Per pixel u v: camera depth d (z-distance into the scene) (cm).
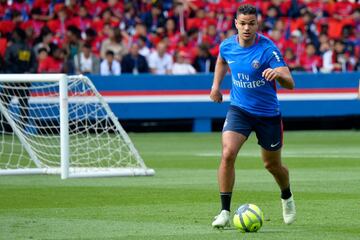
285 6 7938
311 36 7525
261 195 3142
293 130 7238
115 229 2386
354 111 6881
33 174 3984
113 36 6975
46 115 5969
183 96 6744
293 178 3697
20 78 3800
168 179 3728
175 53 7119
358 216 2619
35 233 2320
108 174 3838
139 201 2991
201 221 2533
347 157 4722
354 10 8275
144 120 7000
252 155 4909
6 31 7188
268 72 2347
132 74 6669
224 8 8144
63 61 6750
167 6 8062
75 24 7625
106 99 6619
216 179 3709
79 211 2752
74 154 4641
